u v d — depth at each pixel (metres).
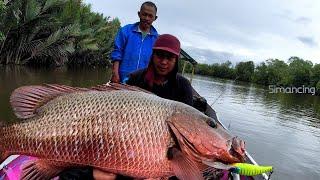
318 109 11.57
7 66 11.20
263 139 6.00
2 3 8.97
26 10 10.25
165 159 0.97
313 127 7.70
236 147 1.01
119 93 0.98
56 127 0.95
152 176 0.97
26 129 0.95
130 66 2.49
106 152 0.95
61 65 13.92
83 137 0.94
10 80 8.04
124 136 0.95
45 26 11.46
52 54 11.87
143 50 2.47
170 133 0.98
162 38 1.32
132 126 0.96
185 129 0.98
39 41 11.55
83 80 10.53
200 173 0.97
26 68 11.49
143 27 2.46
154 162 0.96
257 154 5.09
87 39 14.51
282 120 8.13
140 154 0.95
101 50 18.97
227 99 10.66
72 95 0.98
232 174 1.62
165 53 1.31
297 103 12.82
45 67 13.10
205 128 1.00
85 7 14.98
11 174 1.54
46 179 0.96
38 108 0.97
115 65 2.51
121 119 0.95
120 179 1.12
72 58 16.23
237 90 15.34
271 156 5.08
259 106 10.18
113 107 0.96
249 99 11.76
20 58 11.95
